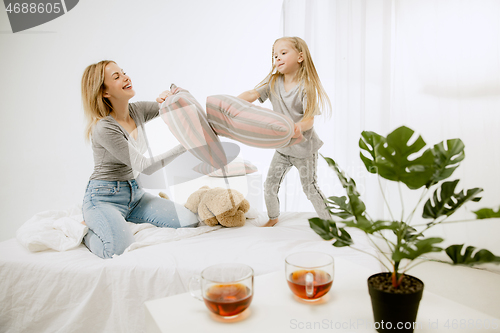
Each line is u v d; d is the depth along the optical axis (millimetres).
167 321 643
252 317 653
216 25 2549
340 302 702
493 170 1666
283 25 2514
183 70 2527
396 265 584
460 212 1766
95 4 2414
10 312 1319
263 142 1465
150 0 2465
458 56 1730
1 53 2416
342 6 2186
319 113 1763
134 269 1240
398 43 1914
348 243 645
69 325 1222
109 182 1793
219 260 1293
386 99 1979
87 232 1615
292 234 1668
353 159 2148
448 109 1771
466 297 1538
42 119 2463
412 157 1865
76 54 2424
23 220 2484
